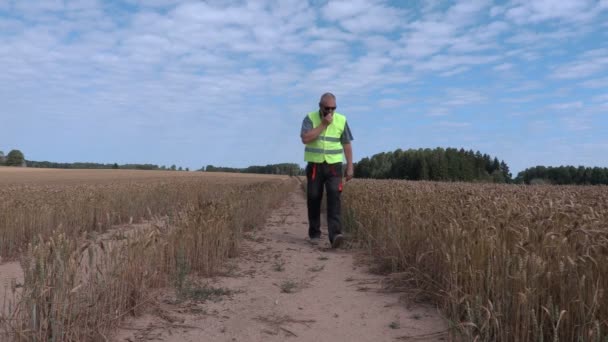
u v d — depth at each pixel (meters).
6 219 8.71
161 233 5.47
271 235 10.41
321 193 8.86
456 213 5.82
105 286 3.85
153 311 4.44
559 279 3.62
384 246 6.79
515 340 3.43
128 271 4.39
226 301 4.91
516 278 3.53
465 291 4.11
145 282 4.64
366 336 3.91
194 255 6.21
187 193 22.88
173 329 3.99
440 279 5.03
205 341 3.74
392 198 8.82
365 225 8.91
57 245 3.44
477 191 9.52
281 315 4.46
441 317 4.36
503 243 4.07
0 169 88.56
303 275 6.25
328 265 6.97
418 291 5.00
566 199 7.52
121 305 4.16
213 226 6.89
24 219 9.47
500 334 3.46
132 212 14.70
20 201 10.55
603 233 3.87
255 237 9.90
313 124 8.55
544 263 3.61
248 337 3.86
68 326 3.27
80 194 13.94
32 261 3.36
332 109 8.15
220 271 6.44
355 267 6.81
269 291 5.37
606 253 3.54
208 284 5.66
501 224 4.50
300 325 4.18
